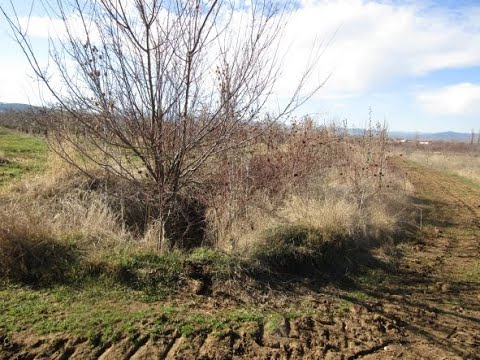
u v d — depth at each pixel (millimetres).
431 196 14375
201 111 5633
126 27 5090
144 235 5848
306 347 3932
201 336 3916
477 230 9570
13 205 6117
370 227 7688
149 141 5625
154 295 4590
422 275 6293
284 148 8867
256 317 4363
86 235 5508
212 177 6828
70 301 4320
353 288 5578
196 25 5246
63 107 5348
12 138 19844
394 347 4078
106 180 6941
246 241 5797
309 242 6121
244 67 5555
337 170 10609
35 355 3475
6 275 4664
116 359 3516
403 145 44844
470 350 4086
